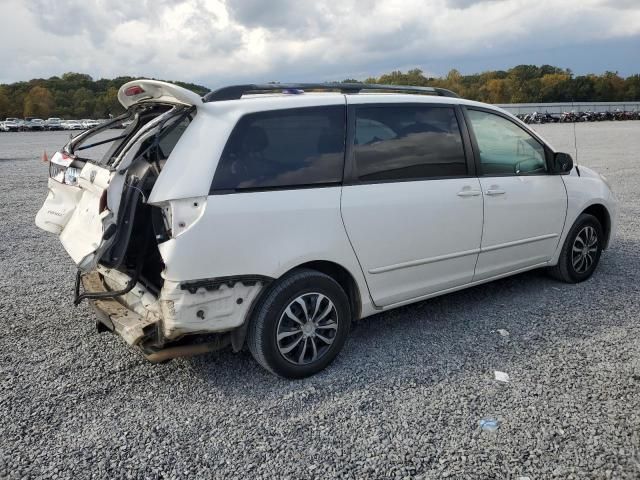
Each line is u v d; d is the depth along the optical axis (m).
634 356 3.94
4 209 10.58
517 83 116.50
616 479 2.68
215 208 3.28
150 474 2.80
